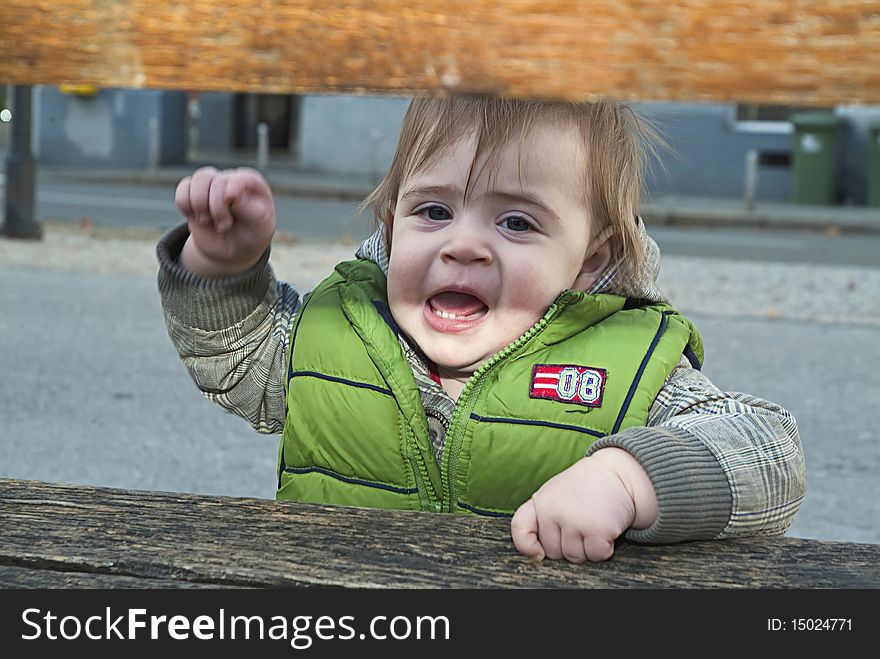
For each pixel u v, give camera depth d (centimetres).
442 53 79
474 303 169
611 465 121
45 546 109
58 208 1366
